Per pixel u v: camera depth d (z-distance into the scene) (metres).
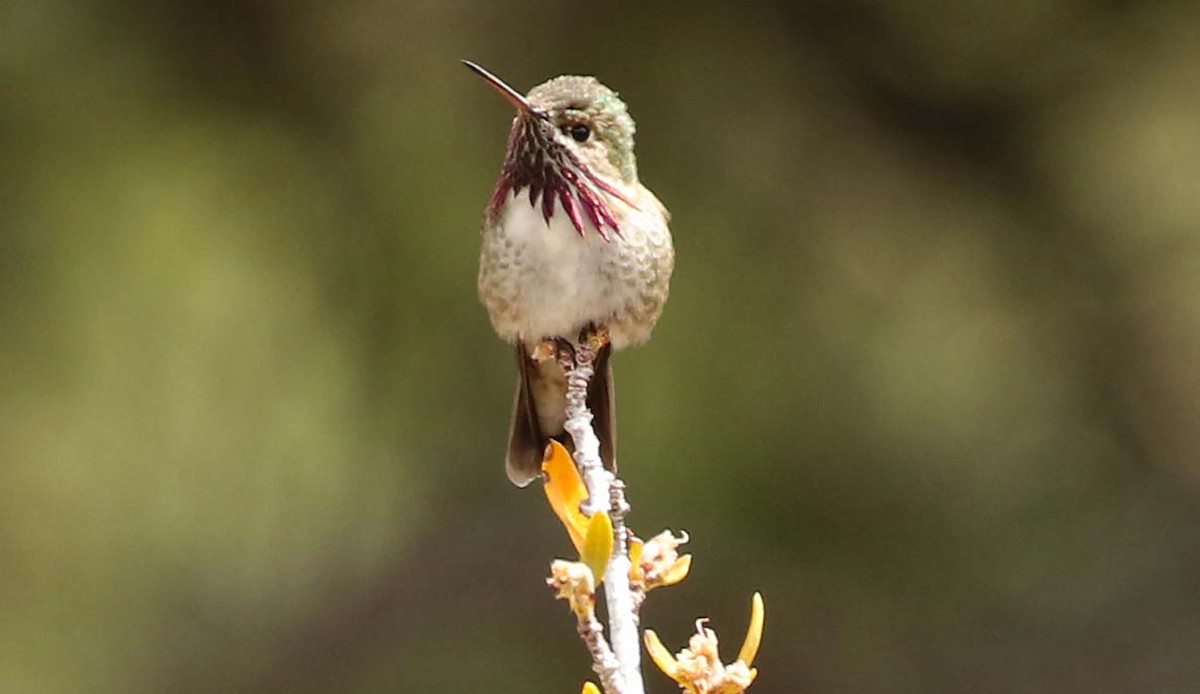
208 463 11.41
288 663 12.91
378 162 10.84
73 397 10.84
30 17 10.66
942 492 11.48
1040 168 11.18
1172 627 12.40
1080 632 12.43
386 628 13.38
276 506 11.89
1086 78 11.08
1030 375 11.32
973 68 11.05
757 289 10.86
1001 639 12.34
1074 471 11.73
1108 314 11.22
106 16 10.75
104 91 10.71
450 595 13.56
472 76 10.77
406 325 11.00
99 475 11.18
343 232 10.89
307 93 10.89
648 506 11.20
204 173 10.87
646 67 10.78
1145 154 11.15
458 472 11.99
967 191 11.20
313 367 11.23
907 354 11.09
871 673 12.14
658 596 12.07
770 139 10.93
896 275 11.05
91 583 11.56
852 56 11.01
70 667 11.59
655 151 10.73
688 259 10.77
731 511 11.23
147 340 10.89
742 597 11.89
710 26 10.88
